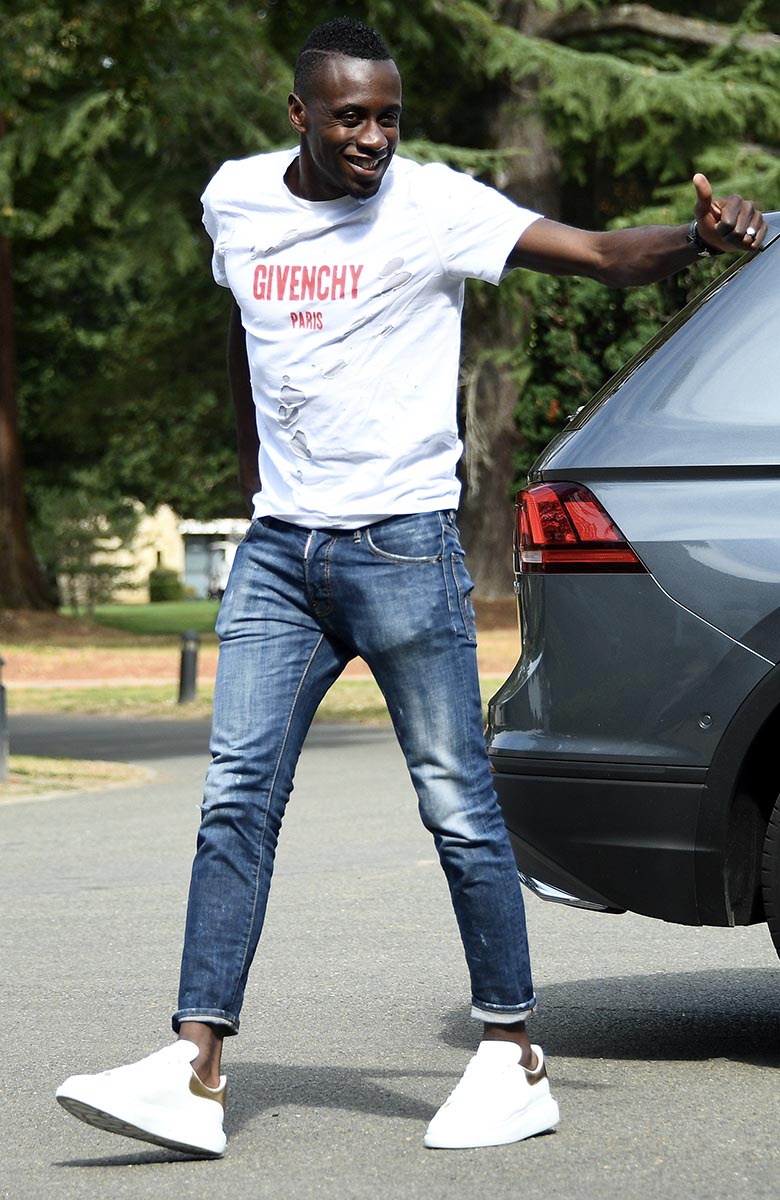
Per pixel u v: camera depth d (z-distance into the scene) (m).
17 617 49.84
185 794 16.62
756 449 6.29
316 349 5.59
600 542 6.39
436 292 5.58
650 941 9.16
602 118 43.16
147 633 58.94
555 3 42.75
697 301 6.79
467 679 5.70
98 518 83.56
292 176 5.70
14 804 15.98
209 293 54.09
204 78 42.34
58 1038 7.27
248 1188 5.23
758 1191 5.11
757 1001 7.74
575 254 5.42
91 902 10.69
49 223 44.44
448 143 50.97
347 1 45.94
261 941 9.27
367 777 17.77
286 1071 6.65
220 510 85.44
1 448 53.03
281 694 5.76
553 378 24.00
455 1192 5.14
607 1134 5.73
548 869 6.59
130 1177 5.39
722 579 6.23
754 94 42.84
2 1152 5.69
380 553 5.61
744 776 6.28
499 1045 5.69
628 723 6.34
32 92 47.00
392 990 8.09
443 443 5.68
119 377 59.59
